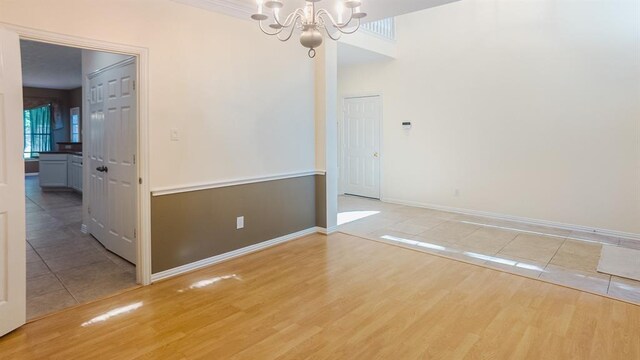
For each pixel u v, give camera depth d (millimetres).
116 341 2314
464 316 2646
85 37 2674
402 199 6707
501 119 5473
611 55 4555
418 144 6406
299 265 3643
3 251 2316
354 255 3945
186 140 3350
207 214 3582
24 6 2379
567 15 4832
